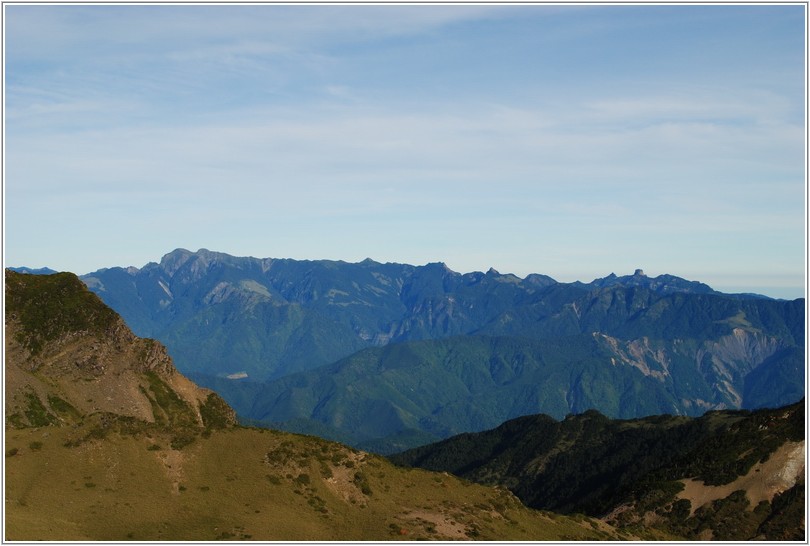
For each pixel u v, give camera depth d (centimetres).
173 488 14112
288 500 14112
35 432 15000
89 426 15375
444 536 13512
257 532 12825
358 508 14325
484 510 15188
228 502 13862
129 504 13362
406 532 13375
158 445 15125
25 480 13512
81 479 13862
